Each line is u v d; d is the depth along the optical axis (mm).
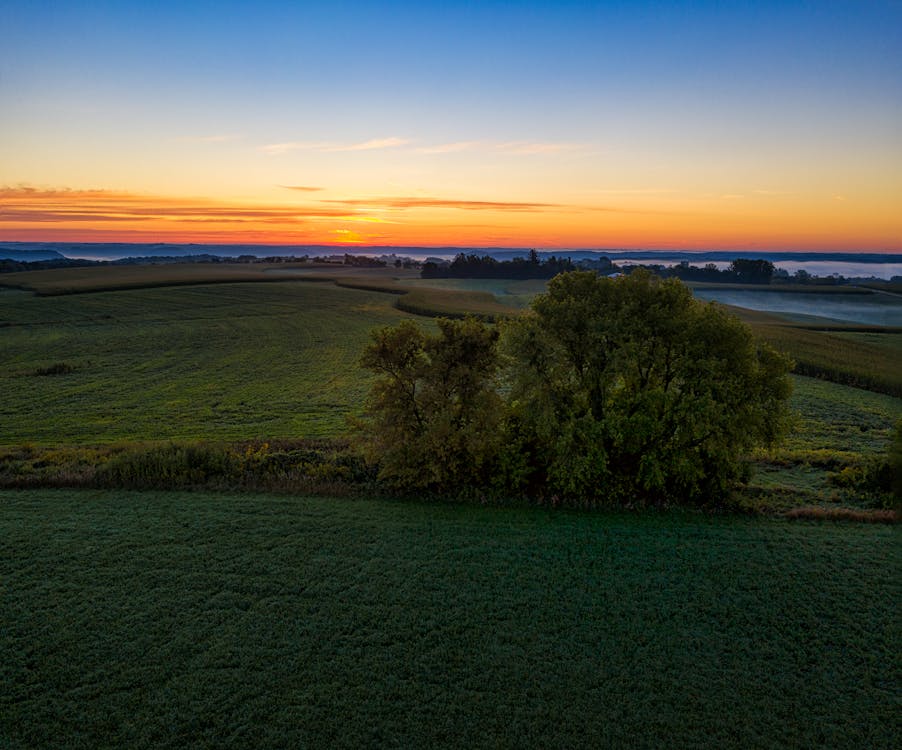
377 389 27656
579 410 27328
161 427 39531
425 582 18656
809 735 13070
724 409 25688
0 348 69562
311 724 13203
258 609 17203
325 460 30469
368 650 15570
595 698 14078
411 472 26156
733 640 16188
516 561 20016
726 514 24469
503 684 14461
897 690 14414
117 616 16766
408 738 12883
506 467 26750
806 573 19391
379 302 114375
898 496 25500
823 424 40250
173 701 13781
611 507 25047
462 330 27594
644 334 26828
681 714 13633
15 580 18375
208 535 21500
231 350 69000
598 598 17938
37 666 14797
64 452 31672
